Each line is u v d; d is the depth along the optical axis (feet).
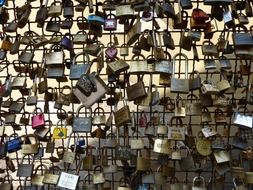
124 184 6.35
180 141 6.28
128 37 5.88
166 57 6.16
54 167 6.68
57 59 5.91
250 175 5.97
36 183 6.22
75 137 6.63
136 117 6.76
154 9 5.86
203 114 6.18
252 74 6.32
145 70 5.72
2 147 6.30
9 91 6.25
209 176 7.09
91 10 6.08
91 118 6.02
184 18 6.22
